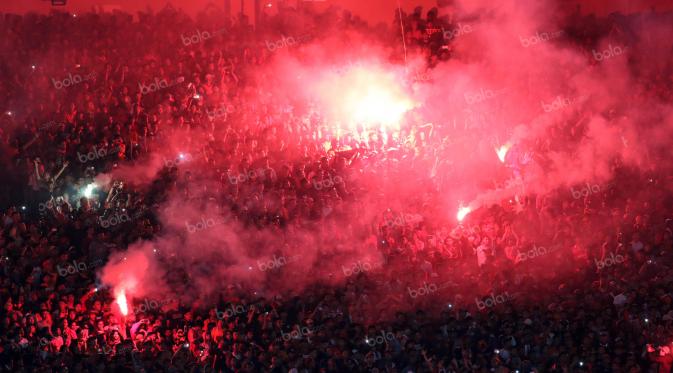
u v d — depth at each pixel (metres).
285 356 49.41
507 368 47.25
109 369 49.38
